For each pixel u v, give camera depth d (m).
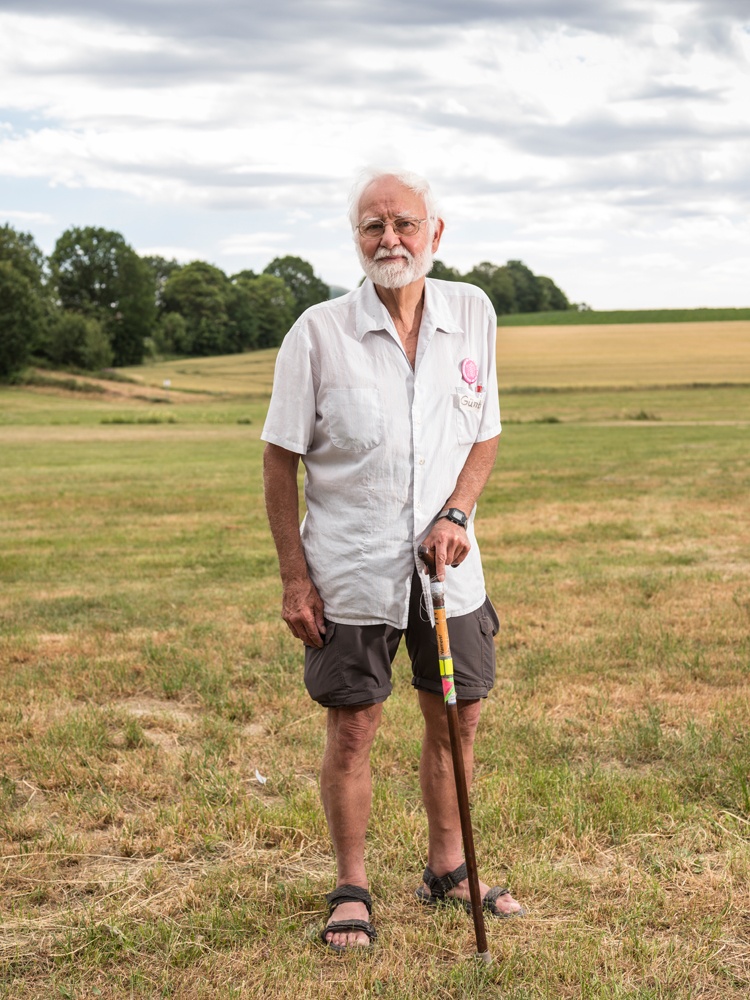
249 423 48.47
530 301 135.25
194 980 2.80
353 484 2.96
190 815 3.78
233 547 11.45
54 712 5.14
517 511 13.80
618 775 4.09
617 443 27.66
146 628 7.08
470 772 3.21
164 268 140.62
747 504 14.01
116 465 24.62
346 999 2.69
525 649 6.25
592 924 3.04
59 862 3.49
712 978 2.74
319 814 3.75
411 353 2.99
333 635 2.98
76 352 87.06
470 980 2.72
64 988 2.74
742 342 89.69
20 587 9.02
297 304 136.62
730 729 4.64
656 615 7.04
